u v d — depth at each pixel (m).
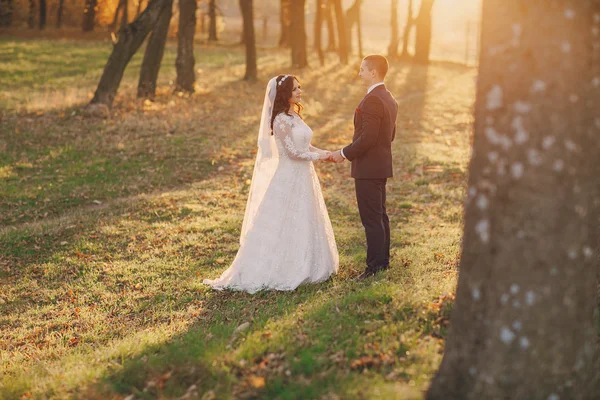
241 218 8.55
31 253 7.57
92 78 22.56
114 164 11.88
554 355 2.58
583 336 2.64
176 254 7.27
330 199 9.36
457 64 35.59
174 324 5.02
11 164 11.66
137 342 4.43
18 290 6.50
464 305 2.74
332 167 11.64
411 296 4.20
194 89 19.28
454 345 2.80
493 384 2.64
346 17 37.81
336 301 4.45
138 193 10.38
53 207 9.66
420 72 28.81
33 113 15.58
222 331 4.35
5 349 5.12
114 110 15.98
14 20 39.97
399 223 8.12
